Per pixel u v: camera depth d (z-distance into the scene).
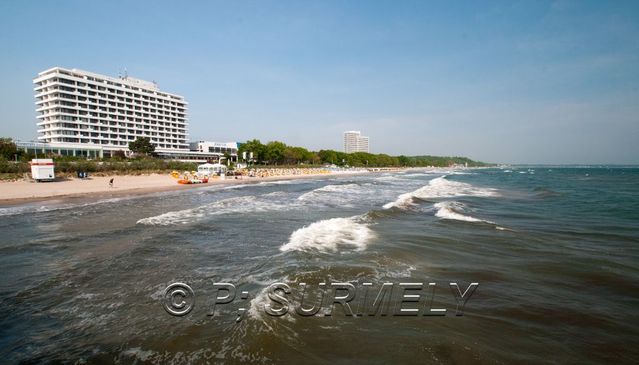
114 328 6.07
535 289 7.87
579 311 6.76
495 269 9.21
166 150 102.38
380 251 10.80
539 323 6.27
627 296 7.48
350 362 4.95
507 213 19.25
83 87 93.88
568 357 5.21
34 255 10.73
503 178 68.81
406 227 14.71
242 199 26.45
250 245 11.98
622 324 6.27
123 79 110.31
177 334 5.76
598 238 12.81
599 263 9.73
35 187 33.78
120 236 13.38
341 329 5.89
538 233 13.66
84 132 94.38
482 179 64.00
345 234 13.26
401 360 5.00
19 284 8.29
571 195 29.52
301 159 127.88
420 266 9.40
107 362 5.06
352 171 123.00
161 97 117.94
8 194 28.38
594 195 29.44
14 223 16.25
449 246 11.57
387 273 8.77
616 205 22.30
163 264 9.75
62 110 89.56
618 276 8.66
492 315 6.57
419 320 6.32
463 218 16.84
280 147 110.88
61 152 77.31
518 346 5.49
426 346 5.39
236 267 9.36
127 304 7.07
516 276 8.70
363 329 5.92
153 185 42.44
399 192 34.44
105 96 99.94
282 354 5.12
